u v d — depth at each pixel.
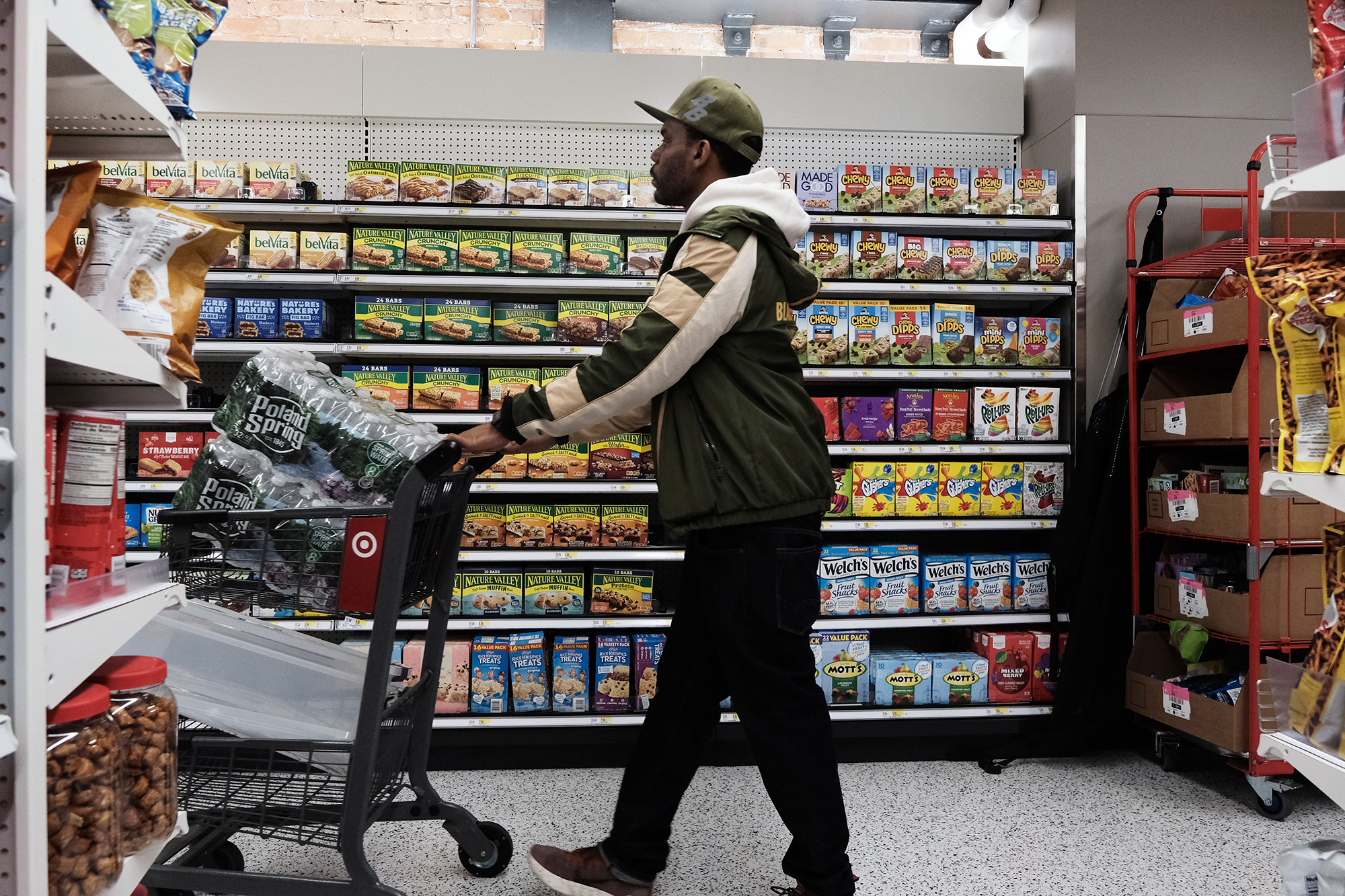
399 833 2.28
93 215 1.13
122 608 1.02
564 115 3.30
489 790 2.62
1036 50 3.49
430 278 2.84
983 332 3.09
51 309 0.86
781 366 1.71
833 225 3.13
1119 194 3.19
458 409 2.89
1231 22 3.26
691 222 1.73
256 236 2.80
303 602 1.62
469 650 2.82
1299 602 2.56
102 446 1.08
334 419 1.75
